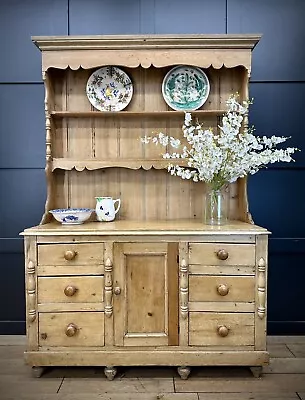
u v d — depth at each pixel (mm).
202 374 2066
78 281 2002
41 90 2518
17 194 2537
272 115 2518
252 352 1995
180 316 2000
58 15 2492
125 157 2439
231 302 1997
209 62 2176
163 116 2428
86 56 2176
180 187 2449
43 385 1956
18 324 2551
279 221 2531
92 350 2006
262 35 2293
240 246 1996
